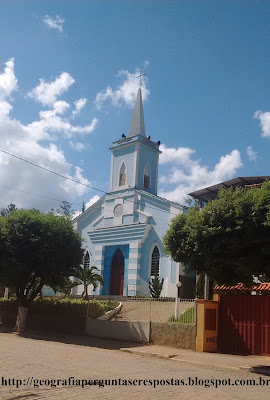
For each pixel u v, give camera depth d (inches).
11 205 1563.7
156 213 1332.4
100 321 838.5
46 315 960.9
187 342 694.5
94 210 1546.5
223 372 481.7
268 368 513.3
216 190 1129.4
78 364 441.1
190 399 301.0
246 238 487.8
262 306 657.0
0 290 1322.6
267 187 512.7
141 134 1526.8
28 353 514.0
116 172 1512.1
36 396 281.9
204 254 521.7
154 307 947.3
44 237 863.7
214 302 701.3
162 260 1274.6
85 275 1073.5
